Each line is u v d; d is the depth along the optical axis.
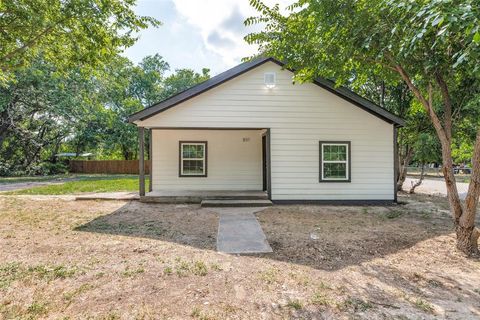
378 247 4.01
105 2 6.11
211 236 4.53
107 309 2.31
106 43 6.88
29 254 3.53
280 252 3.80
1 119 17.02
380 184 7.69
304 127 7.62
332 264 3.39
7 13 5.72
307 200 7.62
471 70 3.36
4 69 7.39
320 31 4.26
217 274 3.04
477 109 6.34
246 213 6.41
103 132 23.62
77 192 9.80
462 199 8.60
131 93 25.28
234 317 2.22
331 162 7.70
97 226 5.06
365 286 2.80
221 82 7.43
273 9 4.97
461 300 2.54
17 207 6.71
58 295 2.52
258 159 9.67
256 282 2.86
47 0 5.71
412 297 2.59
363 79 5.36
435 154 9.10
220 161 9.61
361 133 7.69
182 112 7.47
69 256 3.49
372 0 3.55
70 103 16.22
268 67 7.57
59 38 6.85
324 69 4.72
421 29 2.77
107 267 3.15
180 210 6.74
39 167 20.91
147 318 2.19
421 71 4.09
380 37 3.75
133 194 8.97
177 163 9.53
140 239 4.28
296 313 2.29
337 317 2.24
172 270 3.11
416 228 5.05
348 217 5.99
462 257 3.62
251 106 7.55
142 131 7.68
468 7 2.29
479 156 3.69
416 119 8.87
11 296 2.49
